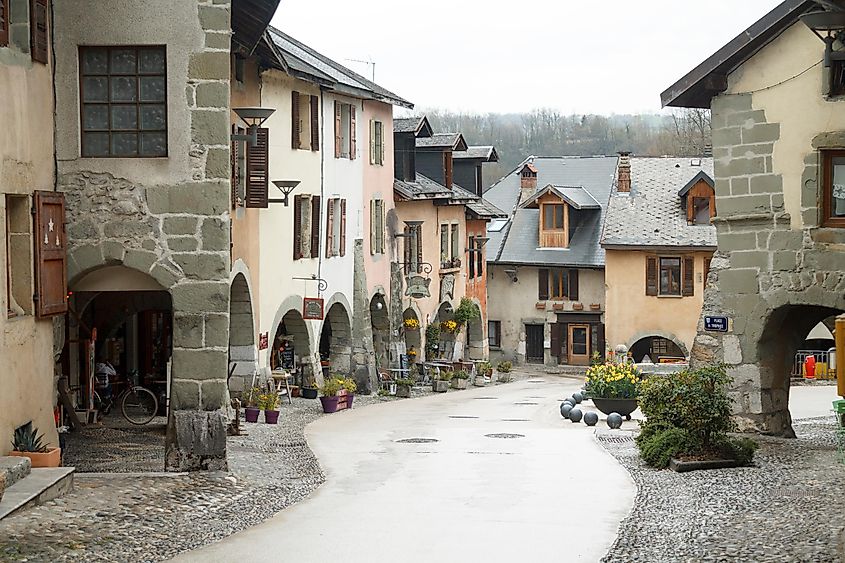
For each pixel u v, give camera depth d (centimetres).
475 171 4912
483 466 1706
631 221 4931
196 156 1538
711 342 1955
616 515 1277
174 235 1538
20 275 1428
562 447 1955
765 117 1886
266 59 2508
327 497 1421
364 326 3553
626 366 2594
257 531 1186
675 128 8475
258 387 2555
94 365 2295
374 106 3747
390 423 2500
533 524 1224
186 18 1530
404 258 4044
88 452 1788
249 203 2411
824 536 1068
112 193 1538
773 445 1808
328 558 1056
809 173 1850
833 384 3891
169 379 1842
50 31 1527
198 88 1533
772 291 1892
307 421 2545
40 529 1113
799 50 1850
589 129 10219
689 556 1027
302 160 3011
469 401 3338
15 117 1385
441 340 4584
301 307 3022
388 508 1334
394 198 3966
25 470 1293
